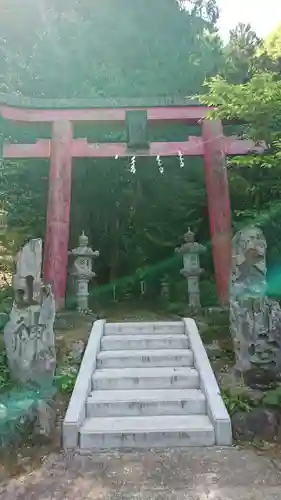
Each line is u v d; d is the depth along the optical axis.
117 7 14.51
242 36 15.15
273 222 10.32
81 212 14.77
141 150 11.45
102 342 7.65
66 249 10.66
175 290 13.11
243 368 6.34
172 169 14.45
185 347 7.62
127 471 4.49
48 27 14.27
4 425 4.84
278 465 4.61
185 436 5.21
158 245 14.68
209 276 13.70
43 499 3.97
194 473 4.43
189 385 6.48
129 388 6.47
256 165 11.30
